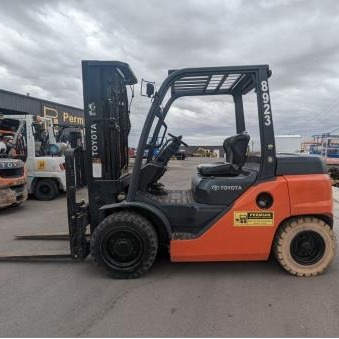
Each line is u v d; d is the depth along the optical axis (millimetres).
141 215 4531
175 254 4449
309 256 4488
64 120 28734
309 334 3174
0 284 4375
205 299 3887
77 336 3176
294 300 3836
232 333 3205
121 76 5277
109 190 4855
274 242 4500
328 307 3676
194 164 29047
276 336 3146
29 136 10680
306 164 4492
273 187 4371
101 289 4176
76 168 5027
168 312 3605
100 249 4414
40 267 4941
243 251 4441
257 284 4270
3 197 8477
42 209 9422
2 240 6375
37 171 10703
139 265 4406
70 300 3900
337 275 4523
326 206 4406
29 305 3795
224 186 4504
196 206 4527
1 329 3305
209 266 4855
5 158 9414
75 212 4770
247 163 4863
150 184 4895
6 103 22297
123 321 3434
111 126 4816
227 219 4402
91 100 4750
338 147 24062
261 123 4395
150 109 4559
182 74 4473
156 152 4949
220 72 4410
